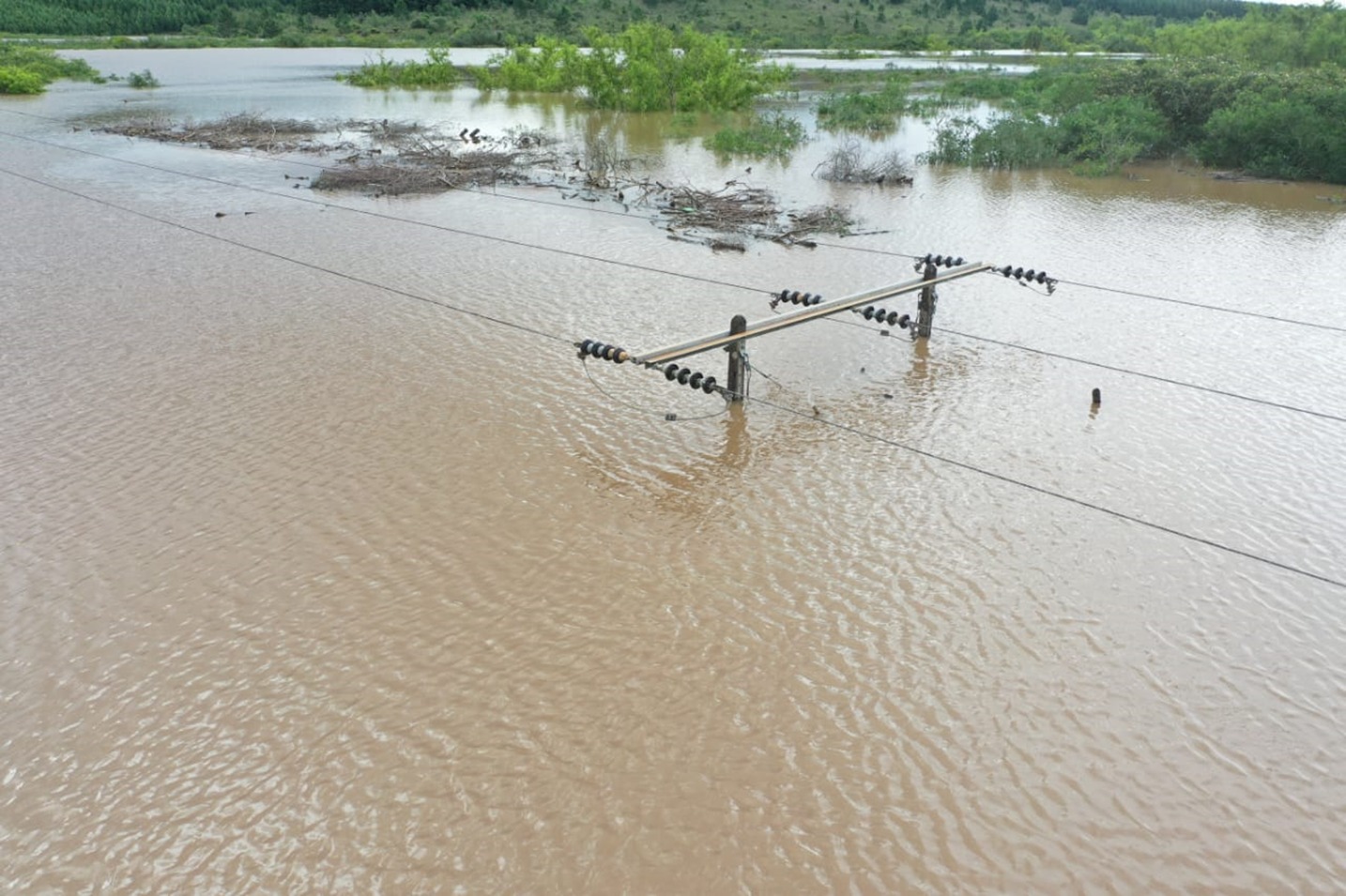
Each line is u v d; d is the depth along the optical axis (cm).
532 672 762
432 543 927
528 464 1073
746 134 3195
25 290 1656
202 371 1320
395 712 723
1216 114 2814
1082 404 1223
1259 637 805
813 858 609
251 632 808
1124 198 2436
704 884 591
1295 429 1158
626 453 1099
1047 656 781
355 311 1555
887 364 1348
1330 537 941
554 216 2228
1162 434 1145
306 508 984
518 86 4775
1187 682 755
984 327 1491
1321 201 2403
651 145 3209
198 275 1750
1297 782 666
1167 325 1502
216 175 2653
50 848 618
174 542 927
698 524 962
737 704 730
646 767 674
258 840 622
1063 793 657
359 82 5034
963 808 645
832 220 2112
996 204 2367
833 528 954
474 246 1953
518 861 605
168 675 763
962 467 1069
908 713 722
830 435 1141
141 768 677
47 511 977
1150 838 624
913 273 1759
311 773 671
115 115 3722
